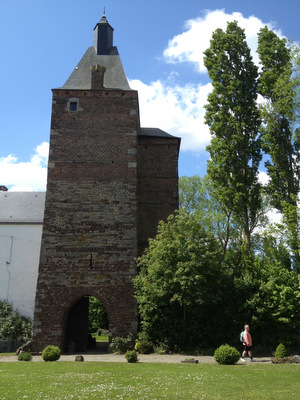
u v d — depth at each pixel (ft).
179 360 55.67
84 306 78.48
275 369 43.86
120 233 73.67
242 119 84.12
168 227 76.89
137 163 86.22
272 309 68.18
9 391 32.45
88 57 91.66
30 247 96.17
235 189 79.82
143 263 73.46
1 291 92.84
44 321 69.21
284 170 76.02
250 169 80.74
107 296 70.49
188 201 123.34
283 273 68.33
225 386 34.22
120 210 75.00
